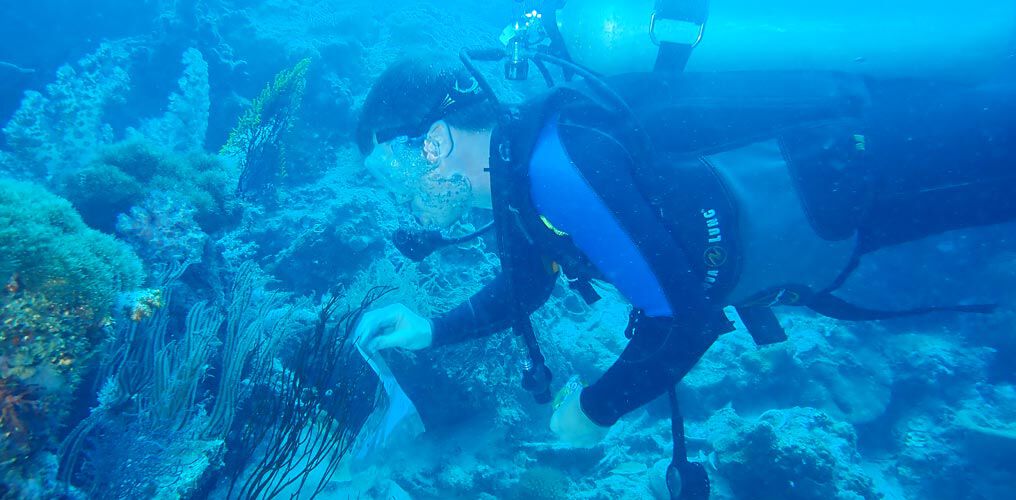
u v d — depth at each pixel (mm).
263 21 9141
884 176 1972
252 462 2770
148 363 2646
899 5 2223
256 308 3627
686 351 1773
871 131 2014
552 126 1872
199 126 6594
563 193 1751
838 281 2037
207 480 2459
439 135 2059
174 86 7375
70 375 1964
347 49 9086
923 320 6820
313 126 7551
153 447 2250
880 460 5980
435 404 4570
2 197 1994
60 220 2170
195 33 7227
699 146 2008
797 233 1896
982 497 5395
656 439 5320
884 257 6988
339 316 3781
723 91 2148
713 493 4703
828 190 1889
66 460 1995
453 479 4273
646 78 2178
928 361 6340
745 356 6180
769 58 2221
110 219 3586
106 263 2273
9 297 1767
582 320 6695
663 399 5859
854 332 6785
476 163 2096
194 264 3455
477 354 4551
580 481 4598
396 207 5992
